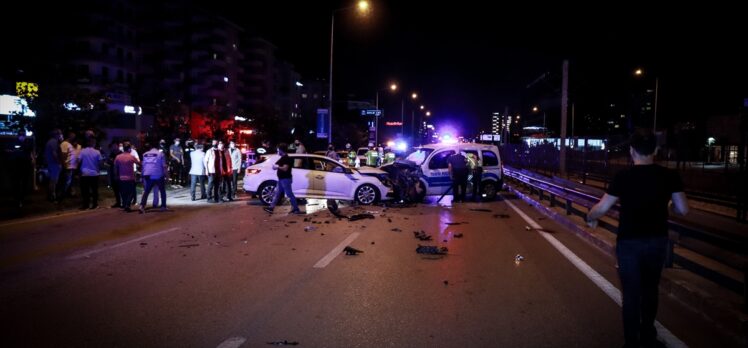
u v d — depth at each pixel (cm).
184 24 8050
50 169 1538
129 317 555
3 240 995
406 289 673
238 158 1872
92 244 964
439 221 1325
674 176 432
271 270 772
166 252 900
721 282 643
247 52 9375
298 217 1373
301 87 11438
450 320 552
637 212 430
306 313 572
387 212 1512
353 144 7231
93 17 6738
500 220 1355
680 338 508
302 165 1661
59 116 2527
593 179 2694
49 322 539
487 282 713
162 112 4672
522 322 546
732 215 1466
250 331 514
